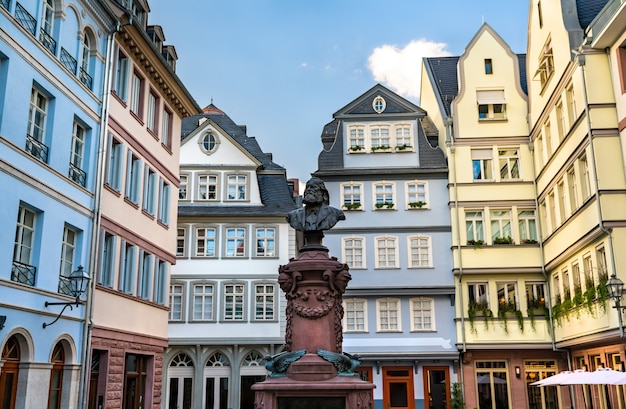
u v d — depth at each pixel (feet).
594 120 70.64
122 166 65.57
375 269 98.02
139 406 69.51
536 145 95.96
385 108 104.83
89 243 58.18
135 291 67.72
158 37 80.33
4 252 46.01
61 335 52.65
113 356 61.77
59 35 55.31
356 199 101.65
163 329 76.23
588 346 83.10
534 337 92.63
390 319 97.14
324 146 107.24
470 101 101.40
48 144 53.06
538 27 91.97
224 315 108.17
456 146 100.17
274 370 36.19
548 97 87.15
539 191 95.35
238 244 111.45
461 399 92.38
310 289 37.99
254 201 113.60
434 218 99.50
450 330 95.81
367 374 96.63
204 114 132.36
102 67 62.85
